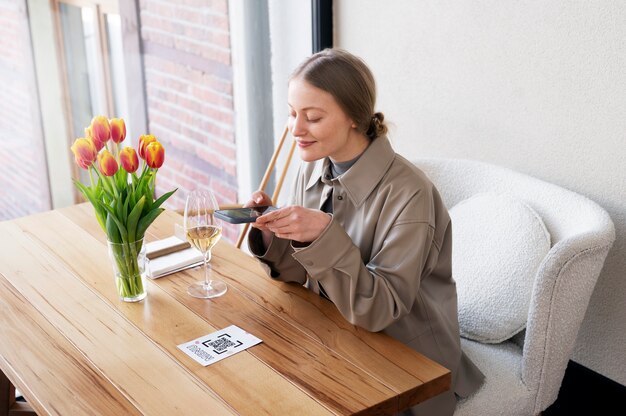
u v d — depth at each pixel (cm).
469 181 233
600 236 185
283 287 180
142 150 166
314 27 310
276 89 348
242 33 333
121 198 165
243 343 155
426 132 283
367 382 142
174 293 177
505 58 246
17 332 160
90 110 308
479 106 260
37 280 184
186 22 320
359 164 174
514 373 195
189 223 169
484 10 248
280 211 158
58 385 141
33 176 300
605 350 241
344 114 165
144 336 158
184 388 140
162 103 325
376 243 171
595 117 226
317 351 152
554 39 230
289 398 136
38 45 288
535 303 185
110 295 177
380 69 296
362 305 158
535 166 247
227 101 341
